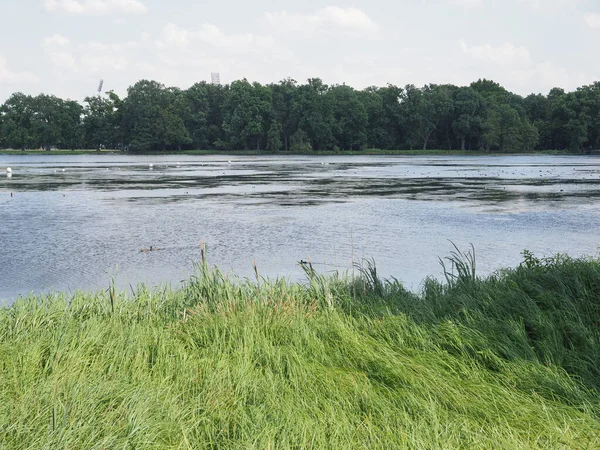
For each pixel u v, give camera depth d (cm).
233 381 543
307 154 12550
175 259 1573
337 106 12725
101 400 486
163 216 2406
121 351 603
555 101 13488
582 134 12381
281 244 1778
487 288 827
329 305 794
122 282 1330
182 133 12988
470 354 627
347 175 5303
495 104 12812
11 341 643
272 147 12756
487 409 504
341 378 559
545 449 439
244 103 12794
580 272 812
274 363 588
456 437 450
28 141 13350
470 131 12625
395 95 13112
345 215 2431
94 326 675
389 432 451
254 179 4753
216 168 6700
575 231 2016
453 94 12900
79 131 13575
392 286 976
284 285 908
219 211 2569
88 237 1912
